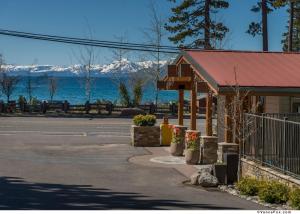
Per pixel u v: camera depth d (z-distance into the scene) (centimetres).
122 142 2889
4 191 1495
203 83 2064
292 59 2169
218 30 4944
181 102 2428
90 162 2177
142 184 1708
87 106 4994
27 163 2111
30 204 1288
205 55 2164
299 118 1783
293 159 1488
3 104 4912
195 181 1703
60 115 4784
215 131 2691
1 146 2638
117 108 5062
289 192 1411
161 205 1319
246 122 1761
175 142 2372
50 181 1716
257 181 1562
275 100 2208
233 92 1816
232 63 2066
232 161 1714
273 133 1605
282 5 3859
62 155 2372
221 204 1364
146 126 2728
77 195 1453
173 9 4956
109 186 1647
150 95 11250
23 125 3772
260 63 2086
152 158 2302
